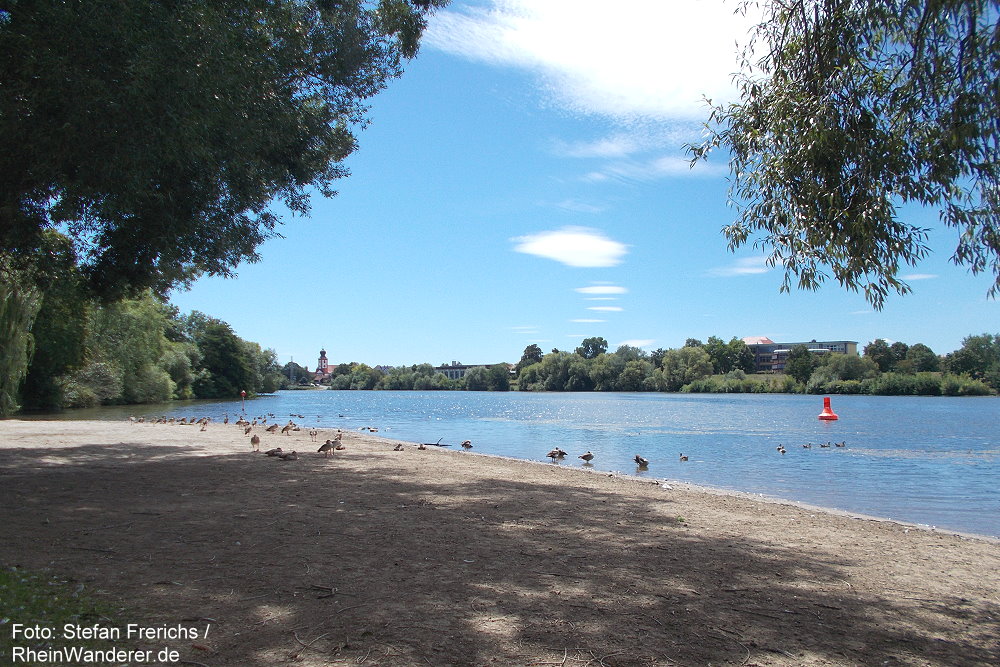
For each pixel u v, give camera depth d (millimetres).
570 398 117625
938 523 12719
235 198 12844
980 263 6227
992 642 5195
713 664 4512
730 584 6555
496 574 6570
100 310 49562
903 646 5035
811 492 16422
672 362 148125
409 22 14211
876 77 6672
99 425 28703
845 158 6488
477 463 18453
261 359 115188
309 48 13008
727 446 29250
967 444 30250
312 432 25562
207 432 26688
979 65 5742
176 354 78938
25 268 14680
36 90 8039
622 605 5715
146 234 11984
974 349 111250
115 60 8281
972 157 5953
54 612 4902
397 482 13445
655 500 12516
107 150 8578
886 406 76438
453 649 4578
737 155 7551
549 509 10758
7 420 32562
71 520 8578
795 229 6965
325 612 5238
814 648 4902
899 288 6227
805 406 76750
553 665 4375
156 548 7180
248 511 9625
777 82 7180
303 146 13594
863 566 7789
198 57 8969
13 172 9047
